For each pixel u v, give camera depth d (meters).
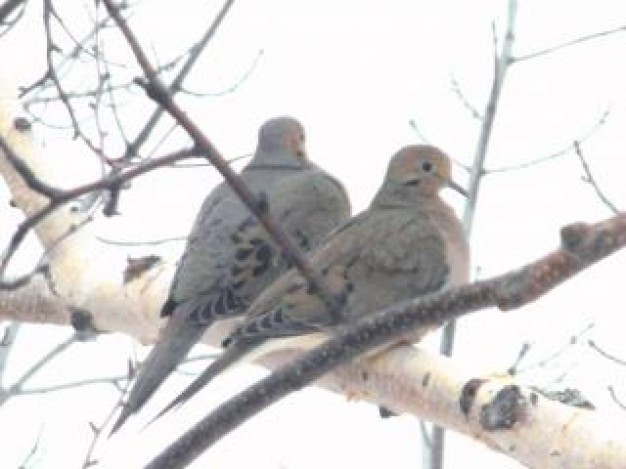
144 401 10.62
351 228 11.54
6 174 11.59
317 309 10.14
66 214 11.34
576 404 8.19
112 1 7.58
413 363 8.90
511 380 8.39
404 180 12.37
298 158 14.34
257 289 12.20
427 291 11.34
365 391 9.23
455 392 8.52
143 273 11.23
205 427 7.51
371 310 10.94
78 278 11.23
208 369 9.76
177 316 11.61
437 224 12.00
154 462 7.57
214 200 12.95
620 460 7.71
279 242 8.54
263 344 10.14
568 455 7.86
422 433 12.03
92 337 11.55
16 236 7.16
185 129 7.55
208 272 12.16
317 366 7.39
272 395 7.44
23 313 11.41
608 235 6.55
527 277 6.69
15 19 11.12
